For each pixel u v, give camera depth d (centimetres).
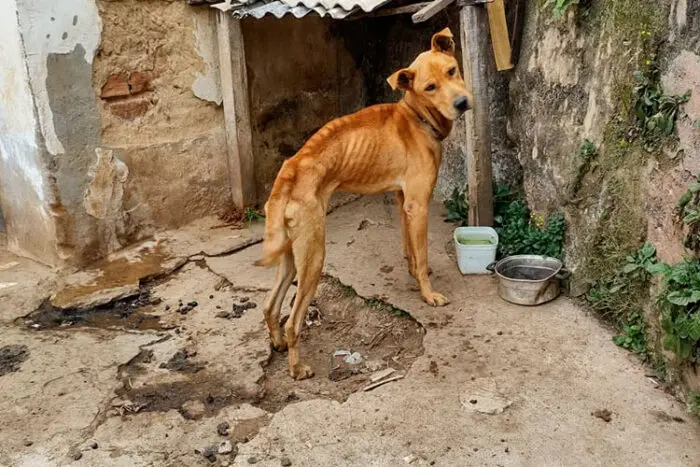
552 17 202
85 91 222
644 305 162
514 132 233
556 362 162
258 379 166
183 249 242
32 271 229
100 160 229
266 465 134
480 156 217
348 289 206
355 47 307
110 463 136
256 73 270
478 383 156
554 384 154
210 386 164
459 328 179
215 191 270
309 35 286
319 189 165
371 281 207
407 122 182
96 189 230
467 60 209
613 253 173
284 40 277
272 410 155
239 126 262
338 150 170
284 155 291
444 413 146
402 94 296
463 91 170
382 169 179
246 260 233
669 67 150
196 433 145
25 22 202
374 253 228
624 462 130
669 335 141
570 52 194
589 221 185
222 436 144
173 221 258
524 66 222
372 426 144
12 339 188
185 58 249
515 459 132
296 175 158
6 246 254
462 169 264
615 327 174
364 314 197
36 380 167
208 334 189
